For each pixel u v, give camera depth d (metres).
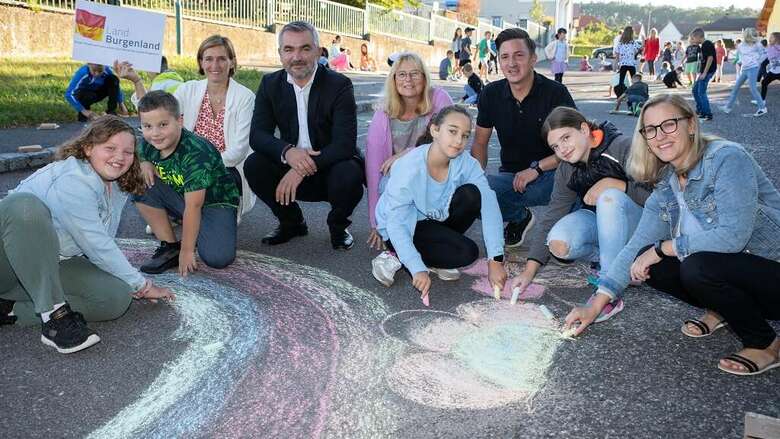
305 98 4.09
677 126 2.51
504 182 4.12
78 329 2.73
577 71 32.41
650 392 2.46
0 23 12.61
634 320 3.12
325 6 22.20
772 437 2.04
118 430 2.22
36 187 2.77
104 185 2.90
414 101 3.94
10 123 7.88
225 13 18.25
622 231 3.09
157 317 3.12
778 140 8.56
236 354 2.75
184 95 4.32
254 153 4.23
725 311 2.55
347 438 2.18
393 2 28.34
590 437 2.18
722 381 2.54
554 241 3.27
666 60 24.75
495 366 2.67
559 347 2.84
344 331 2.99
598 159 3.20
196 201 3.54
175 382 2.53
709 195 2.54
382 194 3.68
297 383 2.52
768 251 2.53
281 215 4.27
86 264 2.97
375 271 3.53
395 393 2.46
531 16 55.03
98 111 8.83
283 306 3.27
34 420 2.27
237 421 2.27
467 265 3.50
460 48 23.66
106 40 5.12
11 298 2.95
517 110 4.03
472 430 2.22
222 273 3.73
